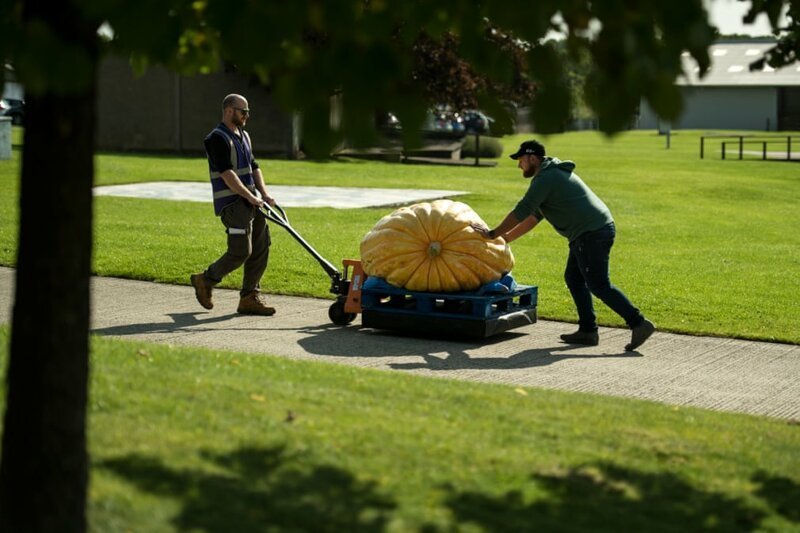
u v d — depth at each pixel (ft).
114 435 18.74
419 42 112.06
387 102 11.18
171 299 44.16
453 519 16.70
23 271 13.84
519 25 11.61
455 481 18.54
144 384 22.53
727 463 22.00
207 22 12.27
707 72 11.84
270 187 100.32
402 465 19.01
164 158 134.00
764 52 25.84
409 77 11.44
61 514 14.20
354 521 16.12
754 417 27.61
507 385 28.68
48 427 14.03
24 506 14.14
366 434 20.59
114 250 54.80
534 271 54.49
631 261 61.05
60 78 10.77
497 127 12.79
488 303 36.76
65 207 13.64
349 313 39.50
